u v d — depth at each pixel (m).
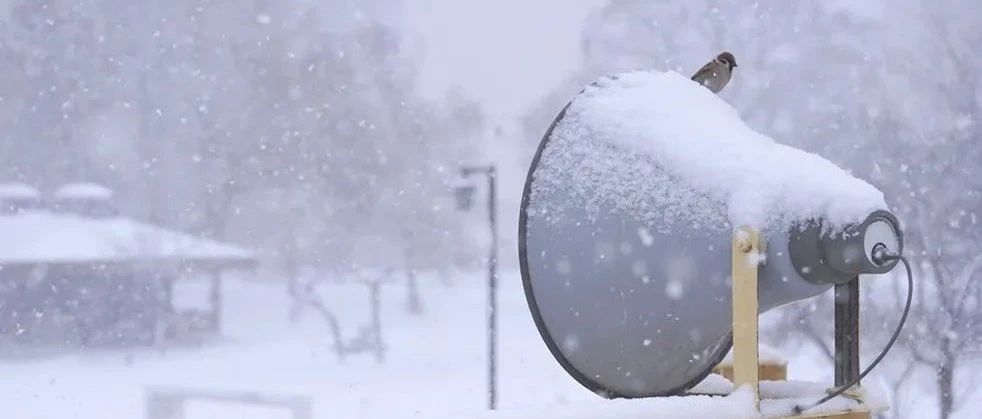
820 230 2.95
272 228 51.09
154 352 26.47
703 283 3.21
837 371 3.17
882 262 2.93
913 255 13.37
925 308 12.45
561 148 3.62
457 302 41.56
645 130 3.44
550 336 3.59
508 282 52.91
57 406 17.28
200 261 30.06
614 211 3.42
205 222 51.00
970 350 12.41
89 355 25.91
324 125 52.22
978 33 19.27
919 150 16.27
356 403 15.85
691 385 3.58
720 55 6.47
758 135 3.45
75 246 28.19
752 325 2.92
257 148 51.56
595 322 3.46
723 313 3.22
